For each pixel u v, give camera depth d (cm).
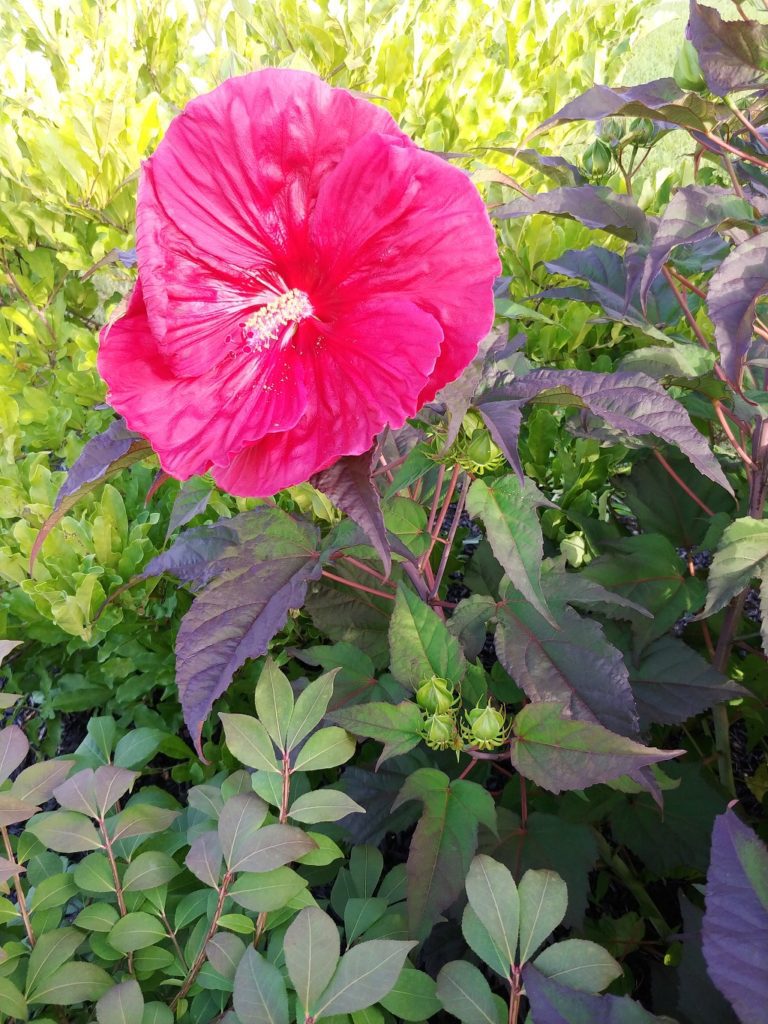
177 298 37
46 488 81
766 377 62
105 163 102
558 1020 32
